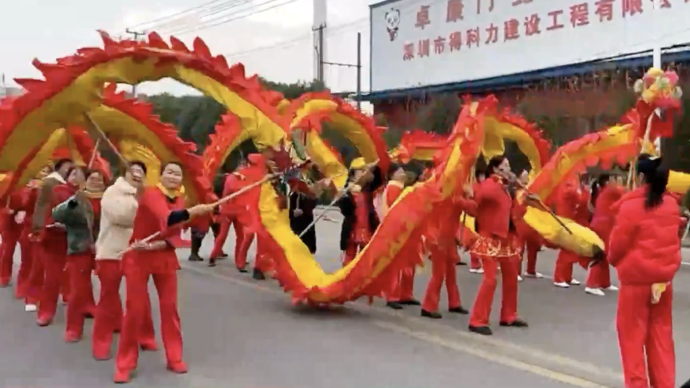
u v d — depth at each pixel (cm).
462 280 1145
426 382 584
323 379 591
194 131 3056
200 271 1221
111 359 653
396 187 880
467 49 2691
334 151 1223
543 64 2395
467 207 762
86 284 725
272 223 872
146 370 615
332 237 1847
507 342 725
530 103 2167
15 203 900
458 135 753
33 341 721
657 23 2045
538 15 2411
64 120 626
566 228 864
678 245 506
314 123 1050
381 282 796
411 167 1269
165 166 646
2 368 625
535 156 1092
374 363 641
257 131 786
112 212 620
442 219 771
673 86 738
